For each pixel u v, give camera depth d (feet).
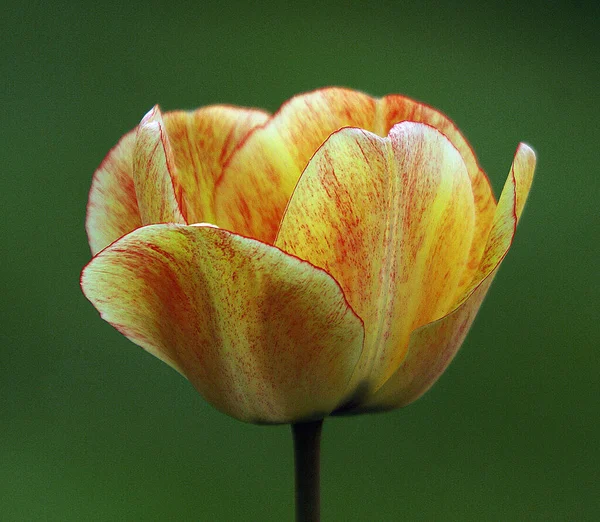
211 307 1.29
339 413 1.38
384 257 1.32
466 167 1.41
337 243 1.31
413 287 1.35
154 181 1.32
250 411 1.34
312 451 1.38
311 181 1.31
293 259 1.27
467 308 1.35
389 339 1.35
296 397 1.33
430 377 1.37
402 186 1.32
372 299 1.33
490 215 1.42
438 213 1.35
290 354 1.31
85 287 1.30
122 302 1.32
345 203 1.31
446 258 1.37
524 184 1.39
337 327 1.30
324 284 1.28
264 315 1.29
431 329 1.34
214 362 1.32
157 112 1.36
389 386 1.36
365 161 1.31
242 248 1.26
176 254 1.28
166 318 1.32
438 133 1.34
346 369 1.32
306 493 1.38
